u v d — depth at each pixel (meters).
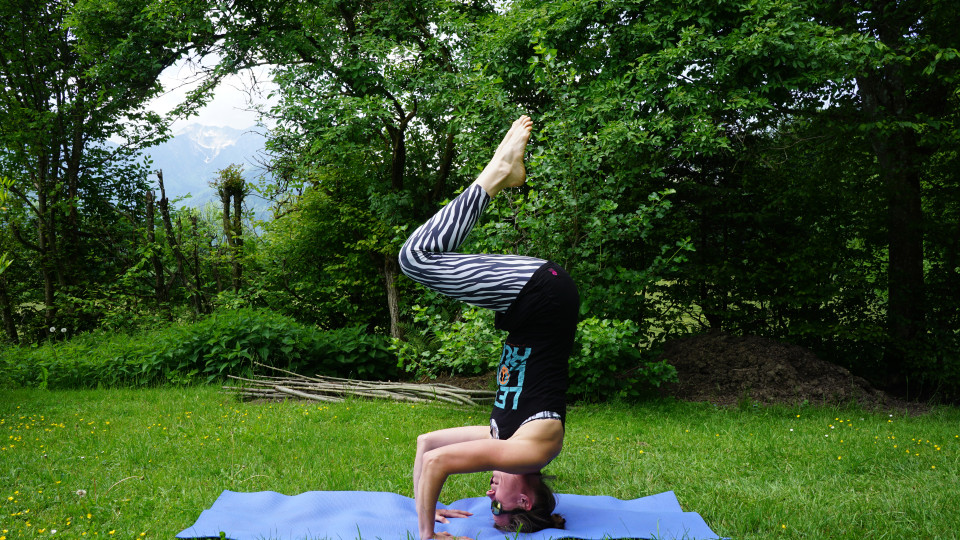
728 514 3.44
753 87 7.91
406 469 4.36
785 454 4.74
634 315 7.88
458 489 3.96
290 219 12.08
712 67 7.75
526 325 2.82
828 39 7.38
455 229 2.76
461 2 11.12
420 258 2.76
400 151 11.21
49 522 3.27
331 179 11.35
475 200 2.80
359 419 6.14
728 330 9.15
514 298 2.78
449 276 2.76
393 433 5.45
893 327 8.77
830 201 8.81
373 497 3.64
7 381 8.70
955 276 8.74
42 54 14.20
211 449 4.80
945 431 5.67
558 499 3.69
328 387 7.75
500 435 2.89
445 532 3.00
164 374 8.71
